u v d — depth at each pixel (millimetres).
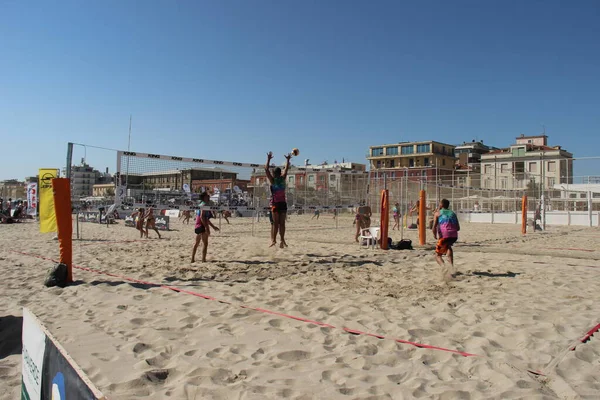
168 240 13102
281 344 3514
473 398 2545
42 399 1933
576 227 22297
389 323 4074
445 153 67062
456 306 4793
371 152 70562
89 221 23531
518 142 60938
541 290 5609
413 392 2609
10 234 15070
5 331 3955
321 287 5824
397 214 18766
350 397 2562
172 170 13938
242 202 15828
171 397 2574
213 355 3275
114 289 5625
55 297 5293
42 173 10617
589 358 3195
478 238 14414
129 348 3391
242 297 5156
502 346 3484
